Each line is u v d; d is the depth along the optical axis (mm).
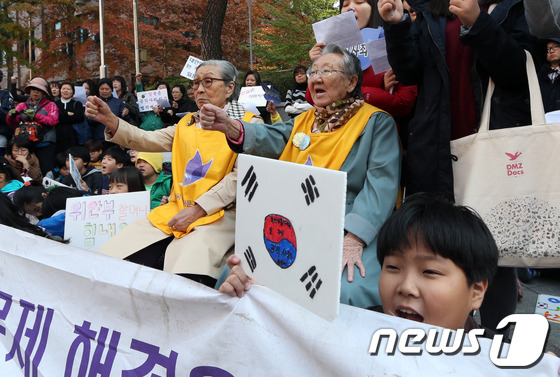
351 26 2994
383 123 2736
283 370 1612
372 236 2496
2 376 2221
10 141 8531
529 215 2369
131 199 3504
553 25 2385
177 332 1838
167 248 2965
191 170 3123
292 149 2867
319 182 1362
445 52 2662
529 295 4098
